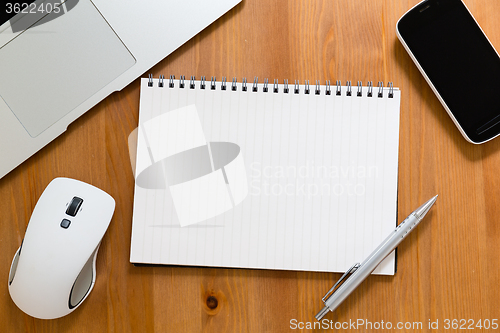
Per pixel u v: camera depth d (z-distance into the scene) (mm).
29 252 509
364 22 608
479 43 579
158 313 584
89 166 593
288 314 584
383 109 590
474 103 578
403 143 601
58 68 569
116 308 582
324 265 576
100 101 581
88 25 570
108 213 545
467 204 596
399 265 591
